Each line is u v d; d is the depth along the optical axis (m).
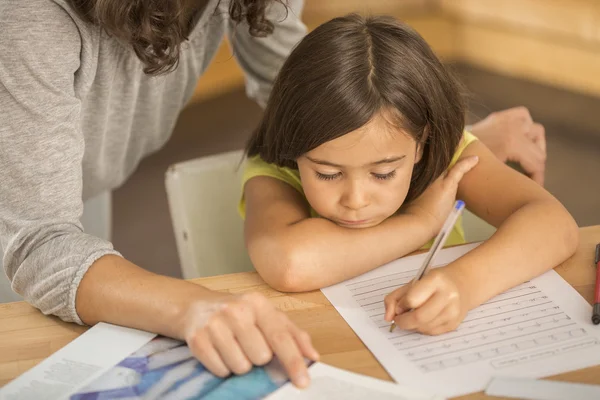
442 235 0.94
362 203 1.03
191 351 0.85
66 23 0.97
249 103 3.62
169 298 0.88
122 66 1.16
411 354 0.84
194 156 3.21
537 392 0.77
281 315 0.84
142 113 1.32
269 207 1.13
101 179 1.39
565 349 0.85
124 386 0.80
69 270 0.91
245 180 1.24
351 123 1.00
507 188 1.14
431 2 3.96
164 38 1.02
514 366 0.82
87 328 0.92
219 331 0.82
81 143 1.02
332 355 0.85
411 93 1.03
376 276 1.01
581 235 1.10
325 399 0.77
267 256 1.01
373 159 1.01
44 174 0.96
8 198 0.96
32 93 0.94
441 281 0.89
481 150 1.23
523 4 3.70
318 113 1.01
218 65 3.57
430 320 0.87
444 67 1.13
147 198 3.01
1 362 0.85
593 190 2.85
